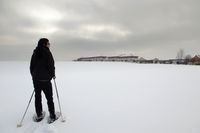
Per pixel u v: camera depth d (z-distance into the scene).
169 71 11.52
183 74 9.02
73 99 3.70
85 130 2.12
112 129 2.15
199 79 6.76
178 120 2.43
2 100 3.57
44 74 2.29
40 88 2.37
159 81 6.32
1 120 2.42
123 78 7.50
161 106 3.12
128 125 2.27
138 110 2.90
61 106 3.15
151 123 2.33
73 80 6.96
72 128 2.18
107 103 3.36
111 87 5.19
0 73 10.14
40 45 2.35
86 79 7.27
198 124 2.28
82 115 2.66
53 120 2.38
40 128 2.17
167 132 2.05
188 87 4.98
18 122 2.35
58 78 7.69
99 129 2.15
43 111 2.77
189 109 2.92
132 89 4.81
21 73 10.16
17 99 3.67
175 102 3.38
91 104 3.29
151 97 3.82
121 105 3.21
